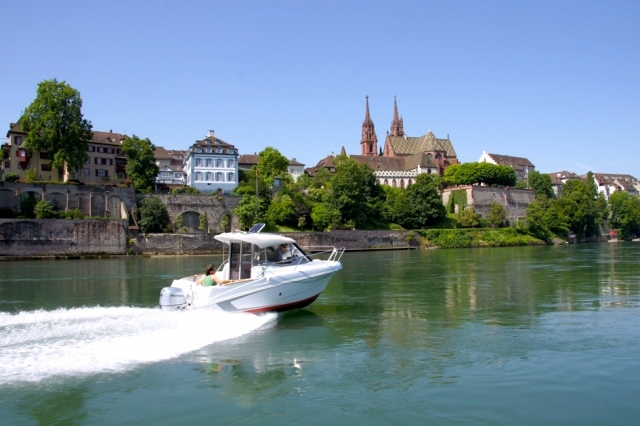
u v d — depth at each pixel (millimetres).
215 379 13195
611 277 37750
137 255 74000
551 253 73125
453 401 11805
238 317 20125
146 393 12125
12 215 70750
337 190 100312
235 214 88062
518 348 16531
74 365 13750
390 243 97750
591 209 128375
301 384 12930
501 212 116000
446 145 172375
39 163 87750
